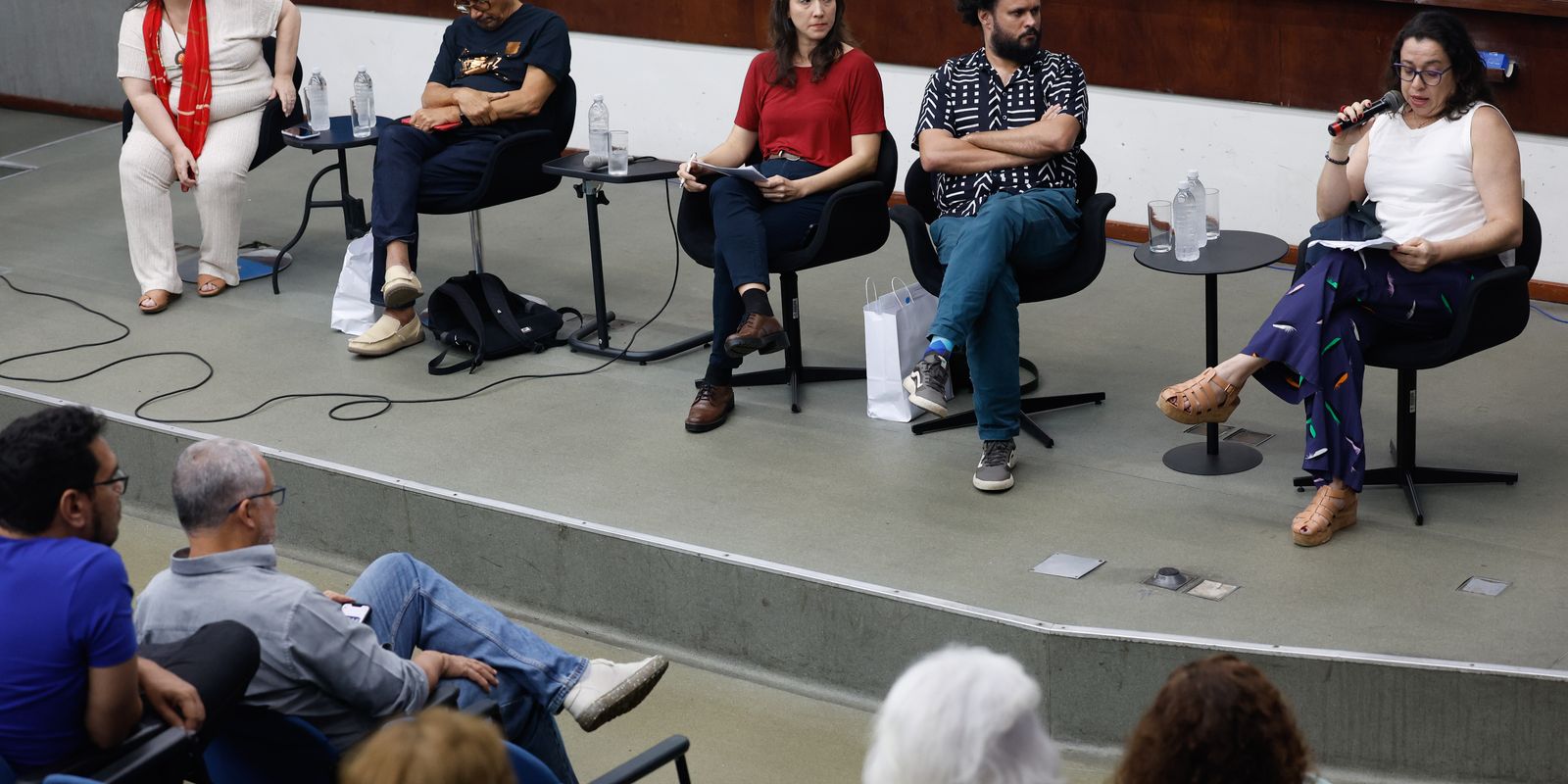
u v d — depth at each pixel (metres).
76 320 5.31
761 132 4.47
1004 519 3.68
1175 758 1.59
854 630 3.39
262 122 5.56
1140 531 3.59
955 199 4.15
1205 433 4.10
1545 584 3.24
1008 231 3.86
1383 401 4.22
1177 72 5.52
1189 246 3.79
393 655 2.62
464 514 3.87
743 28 6.45
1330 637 3.08
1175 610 3.22
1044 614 3.23
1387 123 3.67
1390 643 3.04
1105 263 5.54
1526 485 3.68
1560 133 4.84
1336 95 5.21
